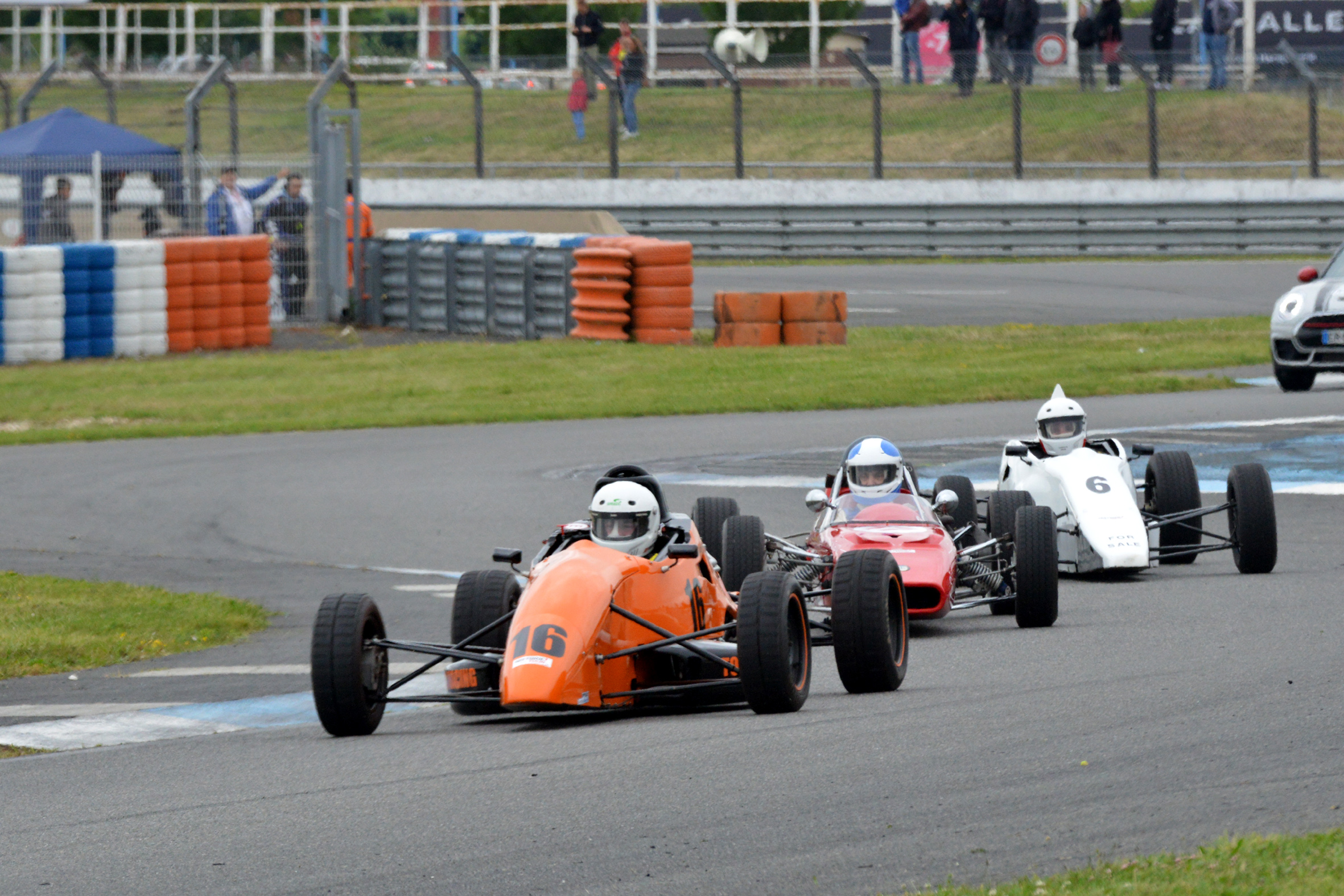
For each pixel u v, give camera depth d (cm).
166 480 6862
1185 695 3022
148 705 3538
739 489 6253
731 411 8388
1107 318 11431
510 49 19638
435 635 4241
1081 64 16012
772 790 2428
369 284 12225
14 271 10106
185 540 5734
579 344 10569
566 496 6303
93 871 2177
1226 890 1766
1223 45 15875
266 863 2173
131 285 10494
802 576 4247
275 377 9744
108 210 11350
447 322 11669
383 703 3109
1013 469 5003
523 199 14938
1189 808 2225
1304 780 2342
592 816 2327
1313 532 5259
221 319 10869
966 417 7962
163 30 16962
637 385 9112
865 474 4362
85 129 11594
